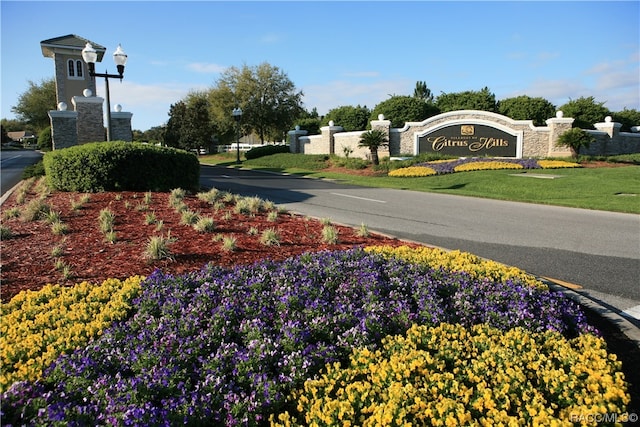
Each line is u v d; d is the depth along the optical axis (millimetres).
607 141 29016
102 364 2982
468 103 33719
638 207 11719
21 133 102500
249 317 3697
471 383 2898
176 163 12070
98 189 11102
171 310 3791
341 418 2482
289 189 16328
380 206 12195
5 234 6613
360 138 28047
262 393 2703
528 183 16844
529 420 2516
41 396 2533
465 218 10414
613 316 4605
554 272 6258
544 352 3354
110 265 5461
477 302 4129
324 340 3494
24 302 4156
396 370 2871
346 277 4664
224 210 9164
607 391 2732
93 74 12789
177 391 2754
